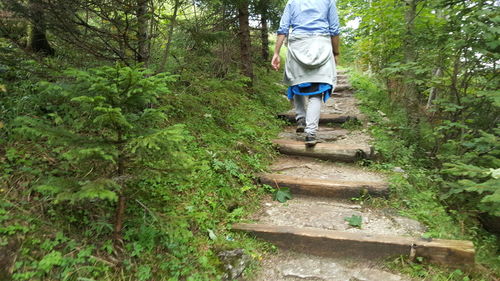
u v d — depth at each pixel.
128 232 2.12
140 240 2.10
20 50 3.08
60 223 2.02
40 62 2.89
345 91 7.87
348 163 4.01
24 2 2.75
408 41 4.97
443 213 2.89
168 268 2.03
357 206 3.10
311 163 4.02
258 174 3.52
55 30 2.96
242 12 5.80
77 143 1.87
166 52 3.44
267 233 2.56
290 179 3.39
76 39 2.99
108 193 1.62
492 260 2.41
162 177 2.06
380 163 4.02
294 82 3.90
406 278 2.22
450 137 4.08
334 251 2.46
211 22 5.80
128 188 2.27
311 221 2.83
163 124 3.52
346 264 2.39
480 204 2.73
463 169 2.54
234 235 2.56
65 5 2.79
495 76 3.45
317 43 3.75
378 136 4.77
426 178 3.60
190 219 2.39
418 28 5.06
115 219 2.06
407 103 5.28
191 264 2.11
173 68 3.95
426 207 3.00
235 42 6.18
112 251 1.99
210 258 2.23
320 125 5.59
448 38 3.48
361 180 3.53
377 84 7.96
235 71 5.64
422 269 2.28
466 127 3.35
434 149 4.26
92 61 3.13
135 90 1.84
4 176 2.13
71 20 2.91
